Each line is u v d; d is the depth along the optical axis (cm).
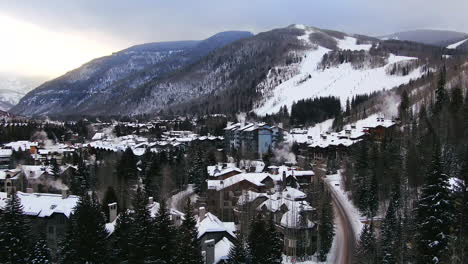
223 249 6022
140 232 5738
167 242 5659
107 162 12681
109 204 7456
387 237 6469
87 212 5700
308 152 16550
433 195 4672
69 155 14625
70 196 7569
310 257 7525
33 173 11638
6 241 5541
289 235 7562
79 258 5500
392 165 9788
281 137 18525
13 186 11312
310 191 9962
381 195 9538
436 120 11456
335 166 14175
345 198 10869
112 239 6288
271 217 6788
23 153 15175
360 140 13738
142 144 17600
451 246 4306
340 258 7394
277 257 5728
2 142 18588
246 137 18038
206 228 6216
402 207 8138
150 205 7450
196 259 5153
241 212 8256
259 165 14288
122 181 10681
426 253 4634
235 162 14850
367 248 6525
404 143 11138
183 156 13812
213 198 9756
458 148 8569
